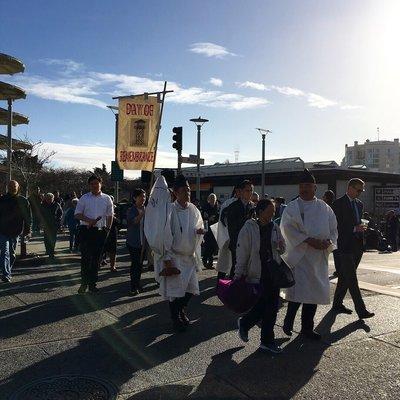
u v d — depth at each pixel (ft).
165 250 19.11
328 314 22.86
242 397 13.62
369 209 120.88
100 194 27.12
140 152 42.01
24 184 99.86
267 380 14.80
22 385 14.17
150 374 15.14
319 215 18.74
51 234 41.22
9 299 25.26
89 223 26.53
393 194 111.75
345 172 117.29
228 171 151.74
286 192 128.26
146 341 18.37
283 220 18.90
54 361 16.14
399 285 32.71
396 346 18.11
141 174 42.34
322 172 118.73
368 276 36.76
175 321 19.60
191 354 16.98
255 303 17.12
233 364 16.10
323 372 15.48
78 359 16.35
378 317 22.30
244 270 17.04
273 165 138.62
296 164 132.46
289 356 16.93
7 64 42.52
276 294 17.11
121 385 14.28
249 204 25.57
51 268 37.27
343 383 14.65
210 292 27.66
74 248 49.14
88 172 167.53
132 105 41.78
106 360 16.28
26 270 36.01
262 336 17.26
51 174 154.61
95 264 26.96
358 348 17.85
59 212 52.60
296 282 18.52
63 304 24.14
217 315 22.27
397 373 15.46
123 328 20.01
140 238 26.61
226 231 27.17
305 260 18.57
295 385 14.47
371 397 13.71
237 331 19.74
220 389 14.11
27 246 51.96
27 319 21.22
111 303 24.47
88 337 18.72
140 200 26.81
